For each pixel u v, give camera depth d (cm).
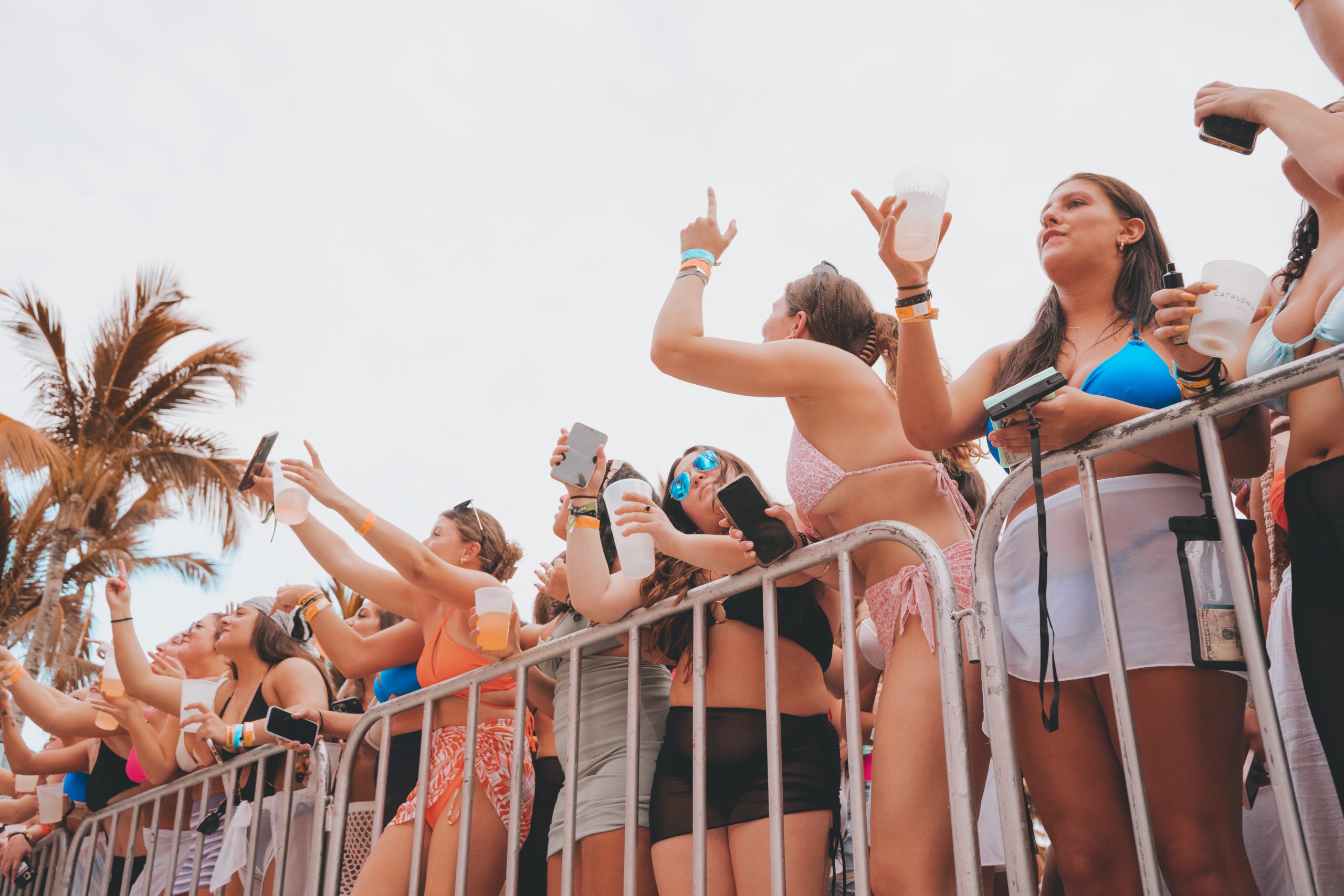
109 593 454
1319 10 193
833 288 276
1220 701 175
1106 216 222
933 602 202
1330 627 158
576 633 276
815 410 239
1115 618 171
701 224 255
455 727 318
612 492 256
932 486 229
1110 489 191
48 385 1811
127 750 503
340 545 366
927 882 191
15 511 1839
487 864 296
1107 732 186
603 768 277
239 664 421
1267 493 245
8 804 599
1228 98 201
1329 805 198
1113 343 213
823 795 239
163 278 1861
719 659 254
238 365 1888
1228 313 160
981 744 210
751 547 226
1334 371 153
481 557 382
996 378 235
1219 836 169
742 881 230
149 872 414
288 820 344
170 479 1827
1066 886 185
